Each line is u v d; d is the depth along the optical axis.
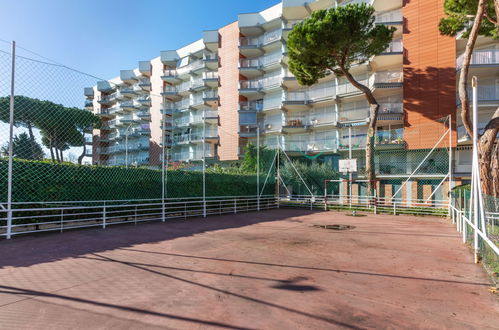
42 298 3.32
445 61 19.30
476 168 5.29
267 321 2.81
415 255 5.66
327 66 16.80
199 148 31.44
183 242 6.81
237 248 6.19
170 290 3.64
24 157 7.68
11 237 7.12
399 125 22.41
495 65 18.22
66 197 8.78
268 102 28.97
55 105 8.02
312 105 26.58
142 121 40.91
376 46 16.16
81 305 3.14
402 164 20.47
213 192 13.75
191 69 35.16
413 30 20.44
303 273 4.42
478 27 8.86
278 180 17.53
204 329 2.64
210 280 4.05
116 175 10.16
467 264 5.01
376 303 3.28
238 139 29.05
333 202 16.42
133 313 2.96
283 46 27.41
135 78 42.97
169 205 11.75
